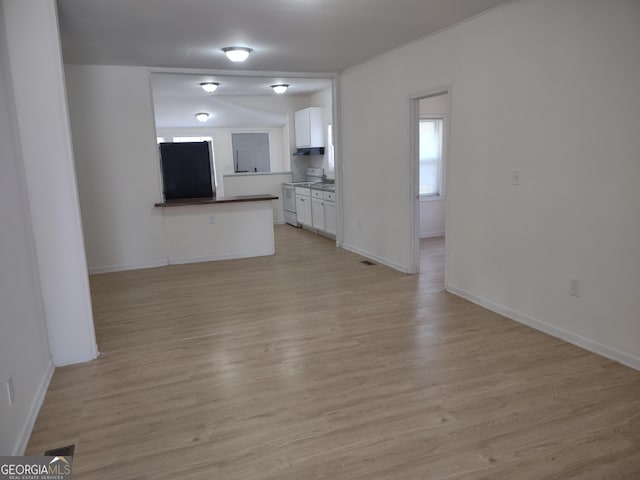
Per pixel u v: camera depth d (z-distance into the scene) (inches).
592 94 111.9
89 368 118.3
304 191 315.6
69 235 116.0
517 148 135.6
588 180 115.0
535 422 89.4
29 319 100.3
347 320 147.2
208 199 240.2
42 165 111.3
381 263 221.6
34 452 84.6
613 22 105.3
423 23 153.6
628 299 108.7
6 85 100.3
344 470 77.7
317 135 322.7
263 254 247.0
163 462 81.2
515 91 134.3
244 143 399.9
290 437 87.3
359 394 102.0
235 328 143.2
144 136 219.9
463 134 157.6
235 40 169.5
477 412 93.5
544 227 129.3
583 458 78.9
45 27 107.5
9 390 81.3
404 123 190.1
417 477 75.5
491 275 151.6
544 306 132.3
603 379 104.9
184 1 126.3
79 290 119.1
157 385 108.8
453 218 167.3
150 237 227.8
